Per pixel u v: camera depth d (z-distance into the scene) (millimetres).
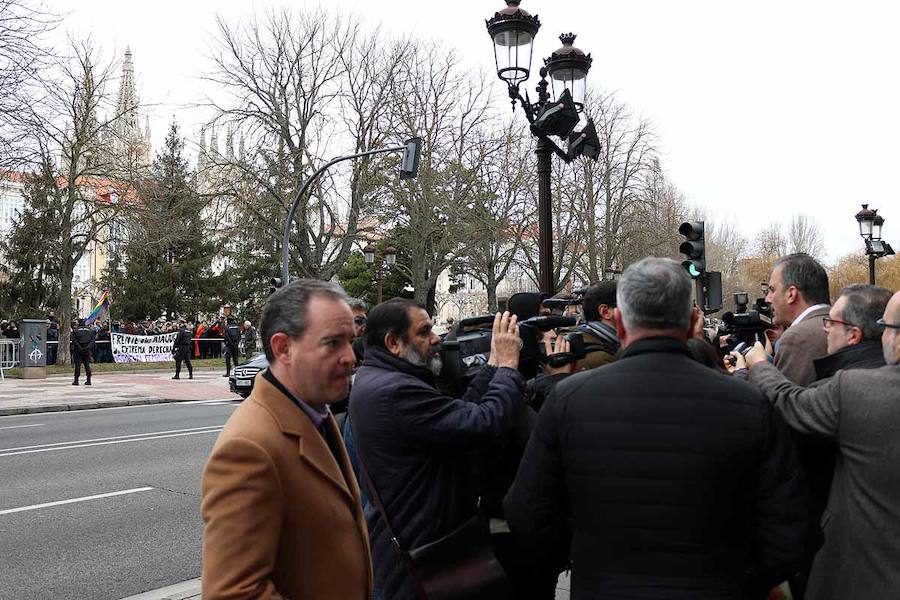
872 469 2451
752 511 2234
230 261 49875
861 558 2479
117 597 4715
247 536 1829
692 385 2213
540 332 3412
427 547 2674
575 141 7301
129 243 28000
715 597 2096
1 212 39312
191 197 28953
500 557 2920
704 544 2117
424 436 2701
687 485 2117
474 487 2916
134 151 28406
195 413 15211
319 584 1990
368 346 3025
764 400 2227
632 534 2148
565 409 2316
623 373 2281
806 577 2947
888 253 19484
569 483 2295
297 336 2104
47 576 5102
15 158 18000
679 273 2357
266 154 29094
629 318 2365
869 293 2951
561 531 2441
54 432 12273
